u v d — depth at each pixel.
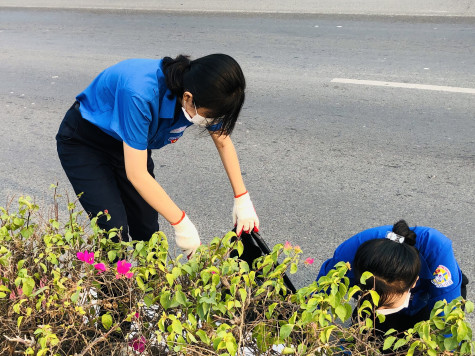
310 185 4.42
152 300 1.97
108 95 2.41
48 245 2.16
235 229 2.63
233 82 2.05
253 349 1.93
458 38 7.64
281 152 4.96
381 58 7.12
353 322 2.11
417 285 2.46
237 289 1.96
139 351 1.99
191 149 5.14
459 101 5.76
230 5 10.35
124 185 2.70
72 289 1.99
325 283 1.84
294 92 6.28
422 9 9.02
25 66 7.89
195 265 2.02
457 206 4.05
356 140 5.11
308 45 7.87
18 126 5.81
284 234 3.83
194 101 2.10
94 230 2.26
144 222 2.86
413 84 6.24
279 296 2.03
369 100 5.94
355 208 4.09
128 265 1.95
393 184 4.37
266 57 7.50
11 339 1.88
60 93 6.79
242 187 2.62
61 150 2.59
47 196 4.37
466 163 4.61
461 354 1.75
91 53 8.34
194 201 4.29
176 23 9.66
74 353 2.00
